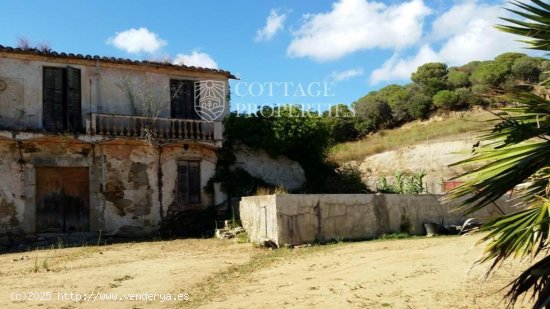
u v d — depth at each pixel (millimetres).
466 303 7219
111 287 9188
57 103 19297
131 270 11086
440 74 53719
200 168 20906
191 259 12727
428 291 8078
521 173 3635
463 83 50594
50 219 18375
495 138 3869
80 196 18891
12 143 18000
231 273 10570
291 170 22859
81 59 19516
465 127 38438
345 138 50750
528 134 3723
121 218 19234
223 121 21750
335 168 24312
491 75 43375
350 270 10242
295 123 22125
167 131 20344
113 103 20078
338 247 14016
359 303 7453
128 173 19547
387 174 32250
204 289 8961
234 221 18281
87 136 18781
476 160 3896
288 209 14805
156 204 19859
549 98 3797
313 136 22641
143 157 19875
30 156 18234
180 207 20281
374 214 16312
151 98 20688
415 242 14547
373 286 8617
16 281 9906
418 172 30359
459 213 17734
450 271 9633
